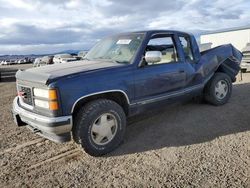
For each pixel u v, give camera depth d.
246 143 3.95
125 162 3.60
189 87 5.09
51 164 3.67
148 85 4.29
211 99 5.80
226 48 6.19
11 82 15.20
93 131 3.73
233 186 2.87
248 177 3.02
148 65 4.33
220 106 5.94
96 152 3.78
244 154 3.59
